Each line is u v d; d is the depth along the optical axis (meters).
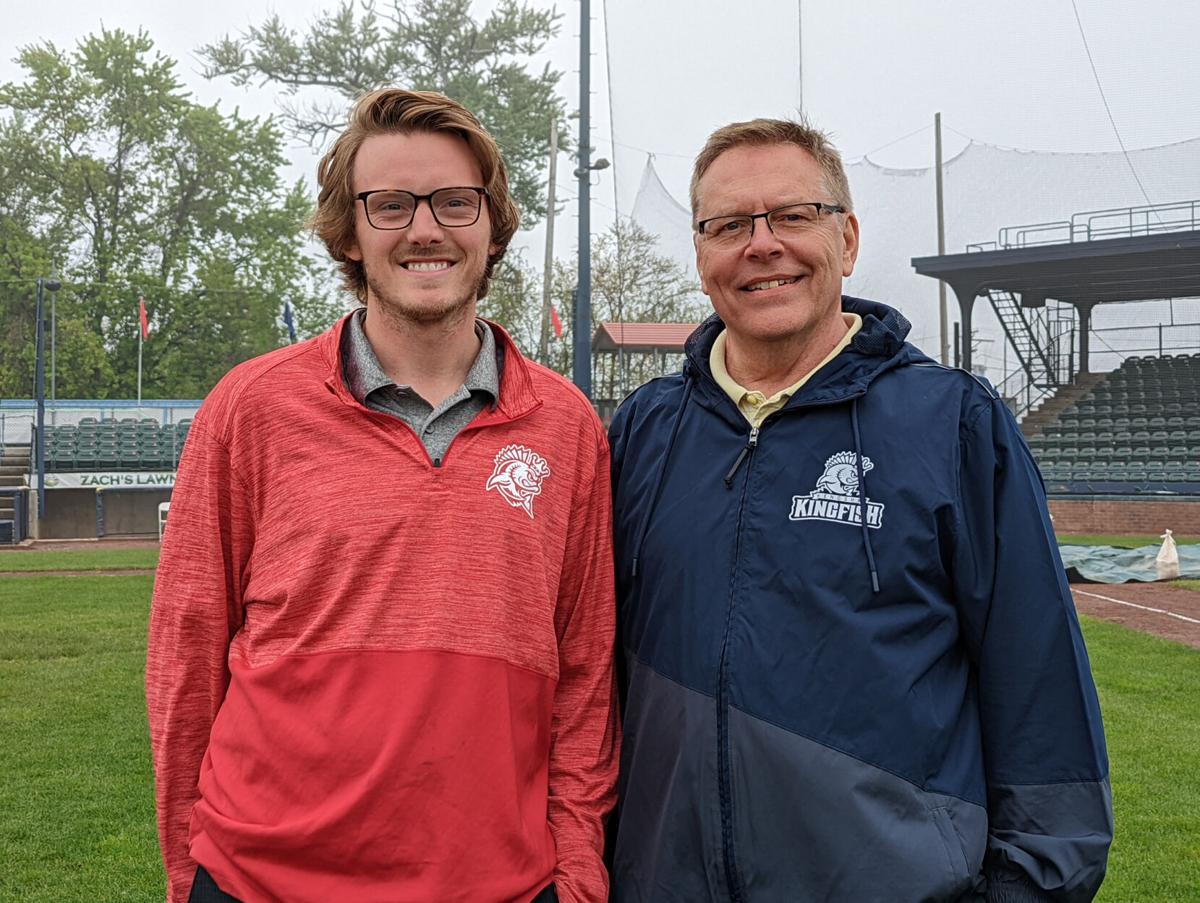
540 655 1.75
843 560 1.69
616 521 1.99
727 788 1.67
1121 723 5.08
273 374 1.80
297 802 1.62
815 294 1.85
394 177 1.79
